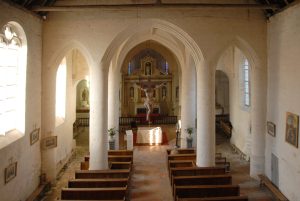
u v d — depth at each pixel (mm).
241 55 21766
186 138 21734
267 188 14836
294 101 12531
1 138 11547
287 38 13180
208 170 14586
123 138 27297
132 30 15938
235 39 15914
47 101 15695
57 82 19562
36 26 14609
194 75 21766
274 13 14555
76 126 29625
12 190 11969
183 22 15508
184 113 22031
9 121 12656
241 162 19609
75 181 12609
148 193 14430
